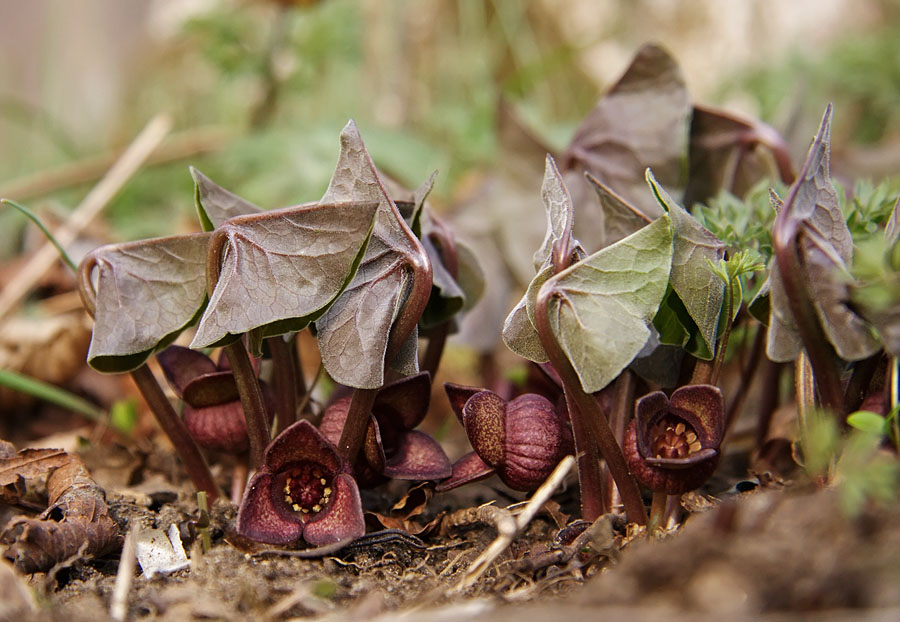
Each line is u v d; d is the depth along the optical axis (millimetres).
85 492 373
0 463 380
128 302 362
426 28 939
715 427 351
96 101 1079
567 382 351
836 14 865
